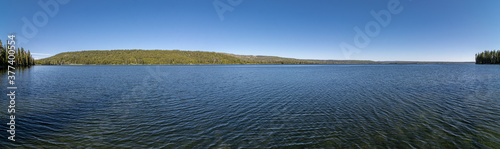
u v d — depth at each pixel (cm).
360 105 2225
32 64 17000
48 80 5134
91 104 2312
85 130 1480
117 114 1891
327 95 2867
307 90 3356
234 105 2248
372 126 1555
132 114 1891
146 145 1252
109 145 1250
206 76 6775
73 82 4722
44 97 2742
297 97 2716
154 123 1633
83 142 1288
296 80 5162
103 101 2480
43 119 1731
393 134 1400
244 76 6700
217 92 3161
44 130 1474
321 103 2341
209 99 2584
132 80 5284
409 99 2542
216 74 7906
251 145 1255
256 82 4700
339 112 1942
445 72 8444
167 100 2528
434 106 2153
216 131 1470
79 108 2119
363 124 1598
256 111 1994
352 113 1903
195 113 1925
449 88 3534
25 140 1306
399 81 4816
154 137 1362
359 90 3341
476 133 1409
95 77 6303
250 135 1399
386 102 2373
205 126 1569
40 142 1284
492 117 1750
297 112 1952
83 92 3203
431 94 2909
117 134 1409
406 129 1488
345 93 3034
